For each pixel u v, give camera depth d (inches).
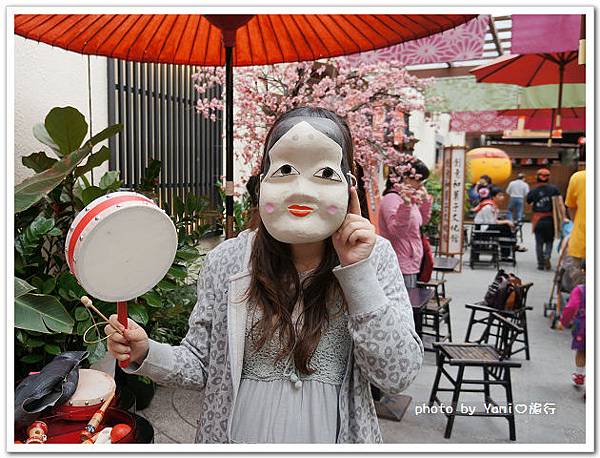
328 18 87.0
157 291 100.3
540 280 285.3
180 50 97.4
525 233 533.3
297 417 46.3
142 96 141.3
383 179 233.5
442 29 82.8
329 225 44.5
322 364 47.1
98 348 84.7
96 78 124.5
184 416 113.1
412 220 147.9
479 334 189.3
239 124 139.8
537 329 193.2
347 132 48.6
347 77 148.6
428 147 468.1
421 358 46.1
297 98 134.9
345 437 45.9
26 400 56.6
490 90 265.3
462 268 330.0
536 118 341.1
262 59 100.0
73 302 87.4
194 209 110.8
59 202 94.9
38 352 86.4
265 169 48.4
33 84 105.3
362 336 43.2
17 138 101.8
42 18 80.5
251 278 48.4
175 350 49.4
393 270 49.2
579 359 139.4
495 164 486.3
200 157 173.3
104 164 127.4
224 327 49.1
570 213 186.7
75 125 90.7
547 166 685.9
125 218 42.5
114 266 43.4
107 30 87.9
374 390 125.3
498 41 253.6
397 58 157.5
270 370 47.6
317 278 47.4
